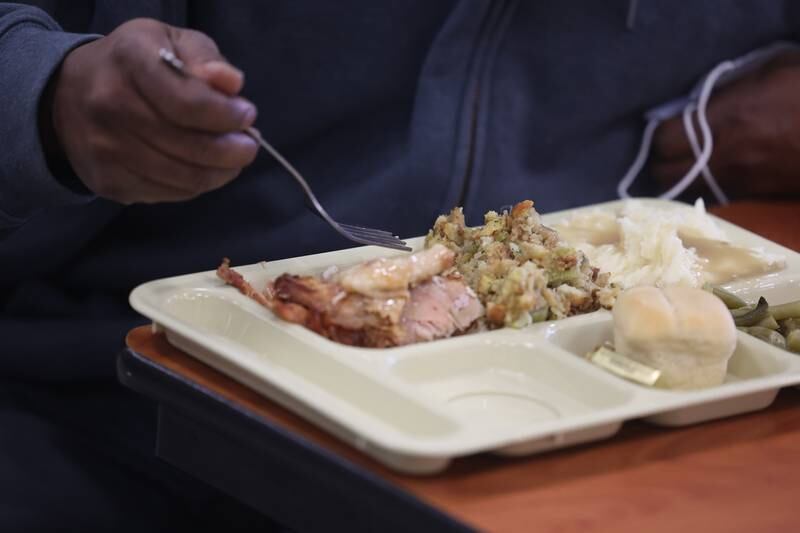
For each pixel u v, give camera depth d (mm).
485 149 2482
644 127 2744
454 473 1275
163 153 1433
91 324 2250
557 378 1470
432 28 2395
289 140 2396
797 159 2586
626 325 1490
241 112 1384
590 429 1330
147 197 1515
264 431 1338
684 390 1482
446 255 1575
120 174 1478
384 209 2371
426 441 1211
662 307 1484
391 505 1219
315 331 1510
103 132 1444
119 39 1439
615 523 1207
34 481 2006
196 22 2303
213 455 1442
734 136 2631
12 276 2307
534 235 1738
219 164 1425
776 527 1225
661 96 2707
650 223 1900
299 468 1299
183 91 1355
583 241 1965
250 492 1399
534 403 1444
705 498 1272
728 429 1442
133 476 2160
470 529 1169
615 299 1646
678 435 1417
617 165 2719
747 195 2689
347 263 1739
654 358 1479
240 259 2334
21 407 2236
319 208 1570
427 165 2352
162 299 1561
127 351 1521
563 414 1417
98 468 2119
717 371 1497
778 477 1332
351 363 1408
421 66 2414
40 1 2135
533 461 1317
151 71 1368
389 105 2436
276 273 1683
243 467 1402
